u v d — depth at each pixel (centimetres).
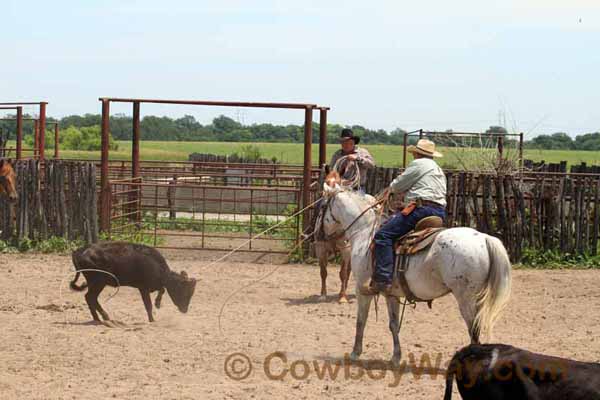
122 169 2611
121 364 977
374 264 998
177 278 1221
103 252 1195
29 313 1287
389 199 1130
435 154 1008
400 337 1158
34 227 1988
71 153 6575
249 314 1316
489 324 911
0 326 1186
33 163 1980
